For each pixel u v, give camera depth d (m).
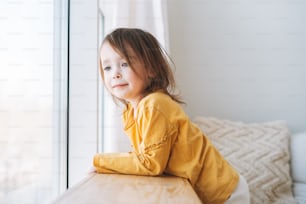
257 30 1.81
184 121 0.77
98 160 0.74
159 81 0.86
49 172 0.77
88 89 1.00
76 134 0.98
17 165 0.60
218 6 1.82
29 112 0.66
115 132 1.19
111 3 1.27
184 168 0.74
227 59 1.83
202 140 0.83
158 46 0.90
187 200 0.47
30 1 0.66
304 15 1.82
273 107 1.82
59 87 0.87
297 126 1.81
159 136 0.71
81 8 1.00
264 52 1.83
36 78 0.70
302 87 1.82
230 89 1.82
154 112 0.72
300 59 1.82
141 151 0.73
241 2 1.83
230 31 1.82
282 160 1.50
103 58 0.83
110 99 1.22
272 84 1.82
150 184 0.60
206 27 1.83
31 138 0.66
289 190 1.47
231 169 0.87
